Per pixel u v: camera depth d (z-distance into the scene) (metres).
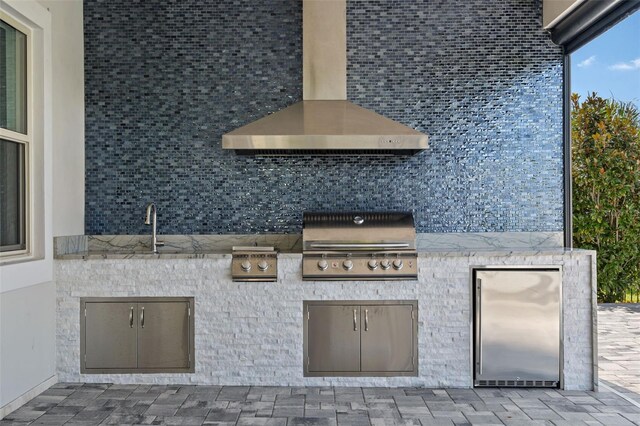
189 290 3.51
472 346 3.49
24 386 3.16
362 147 3.54
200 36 4.08
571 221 4.03
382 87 4.09
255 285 3.50
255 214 4.08
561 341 3.46
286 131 3.56
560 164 4.06
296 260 3.50
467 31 4.08
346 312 3.50
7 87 3.16
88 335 3.52
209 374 3.51
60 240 3.60
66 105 3.78
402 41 4.09
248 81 4.09
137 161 4.09
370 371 3.50
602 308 3.61
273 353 3.50
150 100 4.08
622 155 3.54
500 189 4.08
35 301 3.28
